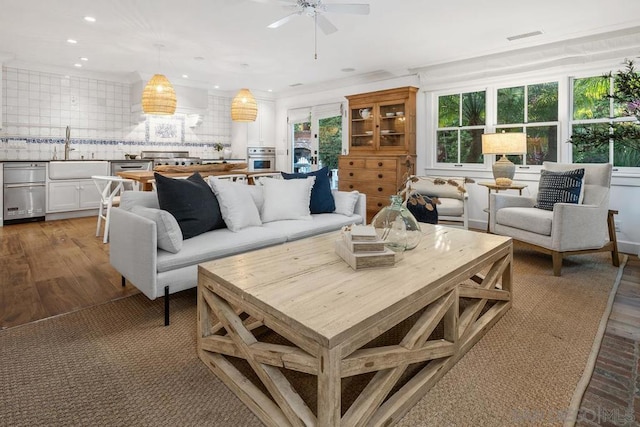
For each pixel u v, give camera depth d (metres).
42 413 1.41
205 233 2.66
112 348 1.89
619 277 3.02
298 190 3.33
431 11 3.50
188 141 7.34
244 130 7.60
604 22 3.74
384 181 5.49
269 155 7.94
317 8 2.92
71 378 1.63
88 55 5.06
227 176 4.04
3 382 1.59
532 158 4.71
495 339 1.98
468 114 5.23
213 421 1.37
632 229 3.97
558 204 3.03
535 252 3.84
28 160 5.27
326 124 7.00
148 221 2.08
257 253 2.02
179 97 6.62
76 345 1.91
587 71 4.22
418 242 2.14
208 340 1.72
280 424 1.28
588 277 3.02
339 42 4.42
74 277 2.96
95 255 3.61
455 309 1.73
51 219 5.59
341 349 1.17
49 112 5.81
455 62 5.15
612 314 2.31
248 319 2.10
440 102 5.52
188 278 2.24
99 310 2.35
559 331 2.06
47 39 4.38
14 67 5.46
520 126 4.77
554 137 4.53
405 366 1.44
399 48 4.62
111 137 6.41
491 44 4.45
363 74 6.07
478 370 1.69
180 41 4.42
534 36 4.16
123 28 3.99
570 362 1.75
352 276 1.64
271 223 3.10
